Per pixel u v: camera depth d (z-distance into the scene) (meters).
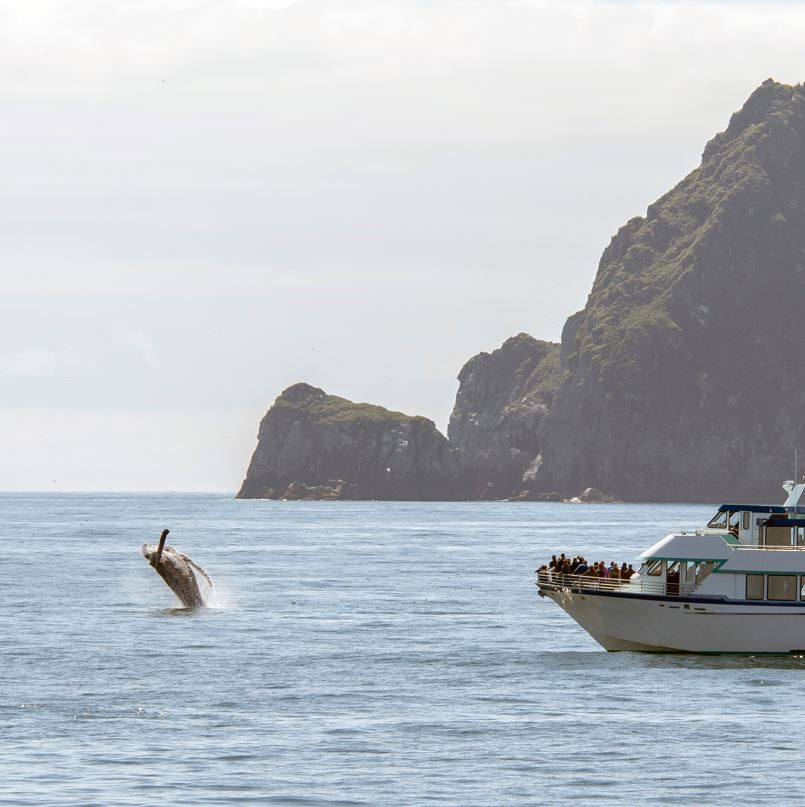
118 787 154.50
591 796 153.25
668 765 166.50
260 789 154.75
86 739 177.50
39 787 154.12
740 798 153.25
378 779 159.25
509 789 155.62
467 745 175.88
